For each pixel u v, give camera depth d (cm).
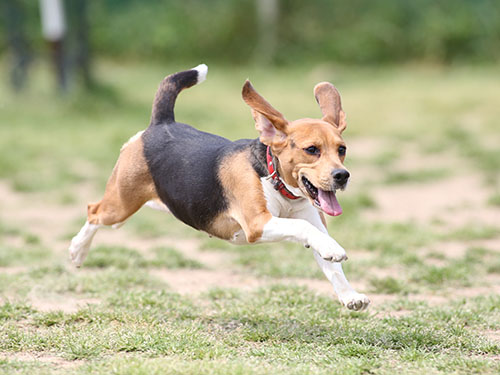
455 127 2241
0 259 1020
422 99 2792
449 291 909
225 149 699
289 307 820
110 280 914
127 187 767
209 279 970
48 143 2041
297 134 639
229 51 3897
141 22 4012
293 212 686
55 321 746
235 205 679
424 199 1475
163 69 3734
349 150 1997
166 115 784
